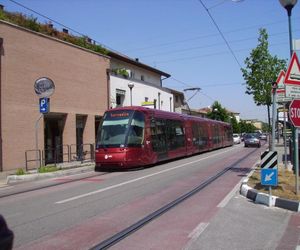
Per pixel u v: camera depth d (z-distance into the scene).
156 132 23.58
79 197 12.20
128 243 7.15
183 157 30.27
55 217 9.35
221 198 11.65
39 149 23.25
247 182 13.62
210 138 38.84
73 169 20.84
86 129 28.61
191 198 11.70
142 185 14.62
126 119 21.42
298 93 11.20
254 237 7.54
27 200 12.12
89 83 28.89
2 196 13.25
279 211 9.87
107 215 9.46
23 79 22.56
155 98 44.34
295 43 11.62
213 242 7.18
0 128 20.89
